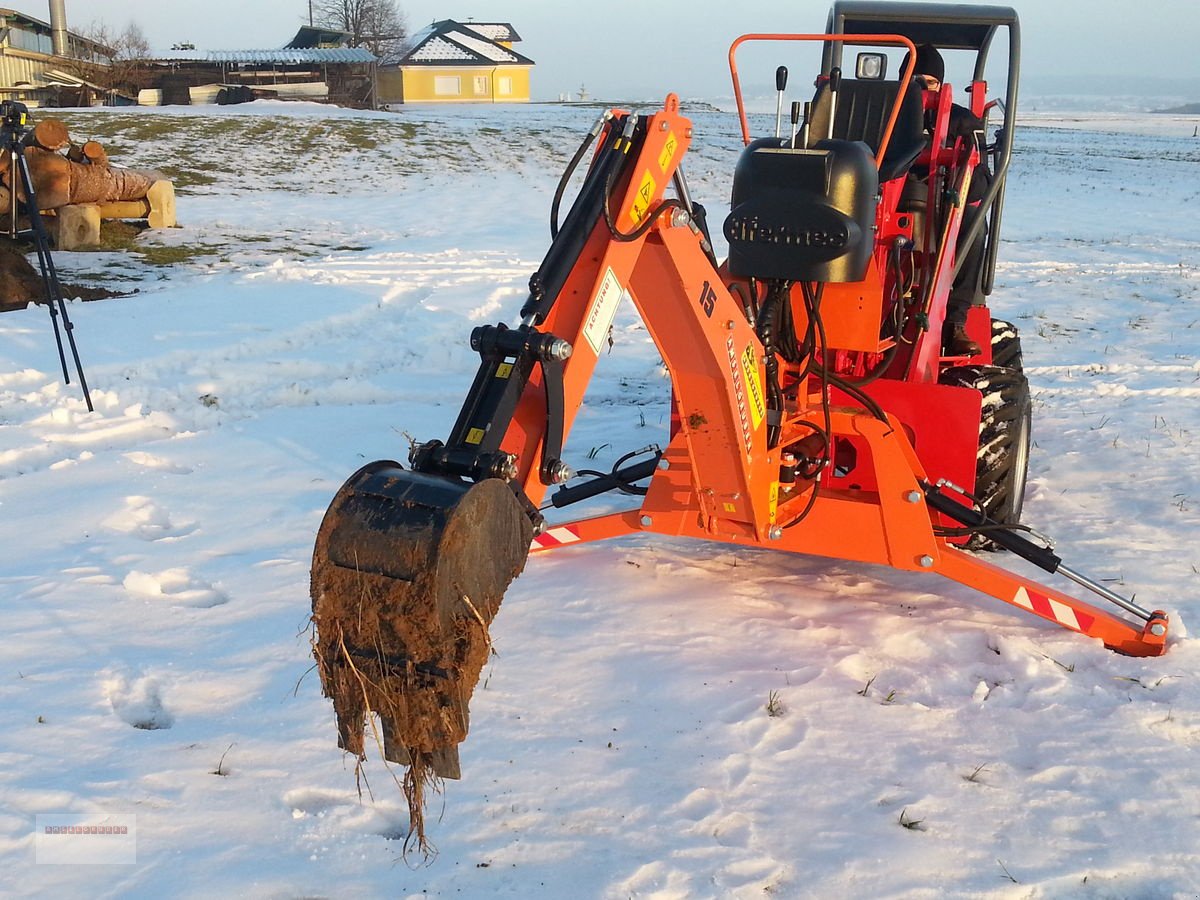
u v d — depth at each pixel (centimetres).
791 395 450
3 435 669
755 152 363
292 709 368
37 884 280
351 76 5700
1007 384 500
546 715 366
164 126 2828
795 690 384
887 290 492
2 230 1350
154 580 466
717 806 319
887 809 321
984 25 617
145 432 696
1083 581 428
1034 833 311
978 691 388
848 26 671
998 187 568
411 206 2117
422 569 223
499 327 266
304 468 629
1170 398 809
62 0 4841
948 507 442
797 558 508
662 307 348
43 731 350
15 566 484
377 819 313
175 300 1091
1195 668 404
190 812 312
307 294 1140
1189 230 1989
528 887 284
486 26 7694
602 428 727
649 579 478
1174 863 299
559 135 3334
